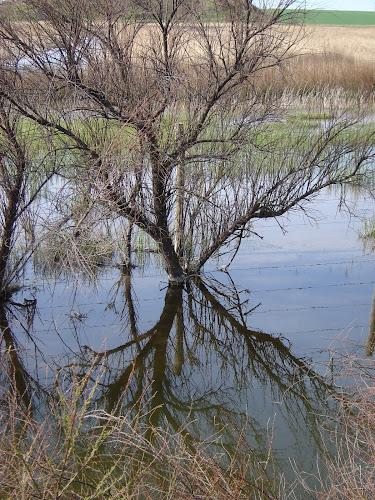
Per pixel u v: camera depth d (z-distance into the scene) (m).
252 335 6.04
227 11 5.95
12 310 6.51
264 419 4.64
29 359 5.50
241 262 7.92
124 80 5.89
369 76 19.28
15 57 5.68
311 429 4.47
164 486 3.42
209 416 4.70
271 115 6.77
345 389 4.82
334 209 10.09
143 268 7.70
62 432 3.66
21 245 7.45
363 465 3.84
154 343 5.92
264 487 3.72
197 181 6.96
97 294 6.94
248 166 6.96
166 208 6.94
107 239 6.81
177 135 6.33
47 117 6.07
